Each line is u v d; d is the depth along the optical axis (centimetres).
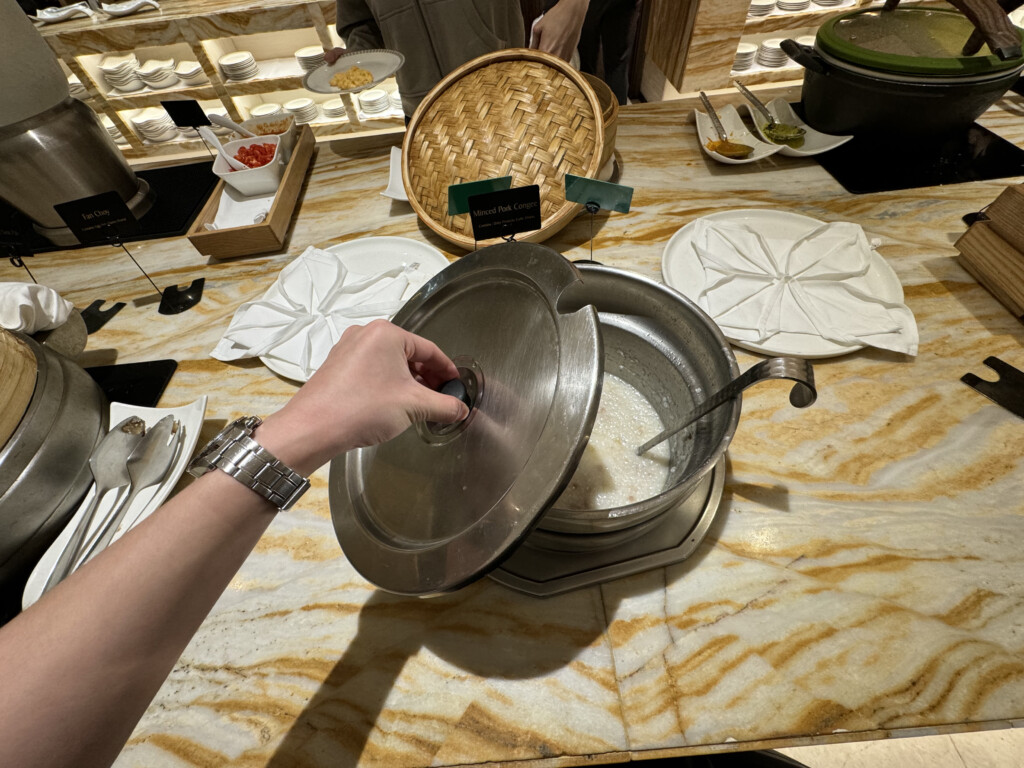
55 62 99
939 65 84
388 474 51
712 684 49
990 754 92
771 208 97
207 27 199
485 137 90
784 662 49
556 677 51
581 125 86
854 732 44
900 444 64
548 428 39
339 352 43
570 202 85
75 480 65
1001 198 75
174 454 69
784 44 104
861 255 81
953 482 60
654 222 99
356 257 100
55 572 58
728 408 49
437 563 40
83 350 89
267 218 102
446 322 58
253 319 88
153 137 240
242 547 36
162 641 32
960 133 105
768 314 75
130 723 31
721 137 111
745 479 63
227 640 57
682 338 62
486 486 43
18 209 107
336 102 250
